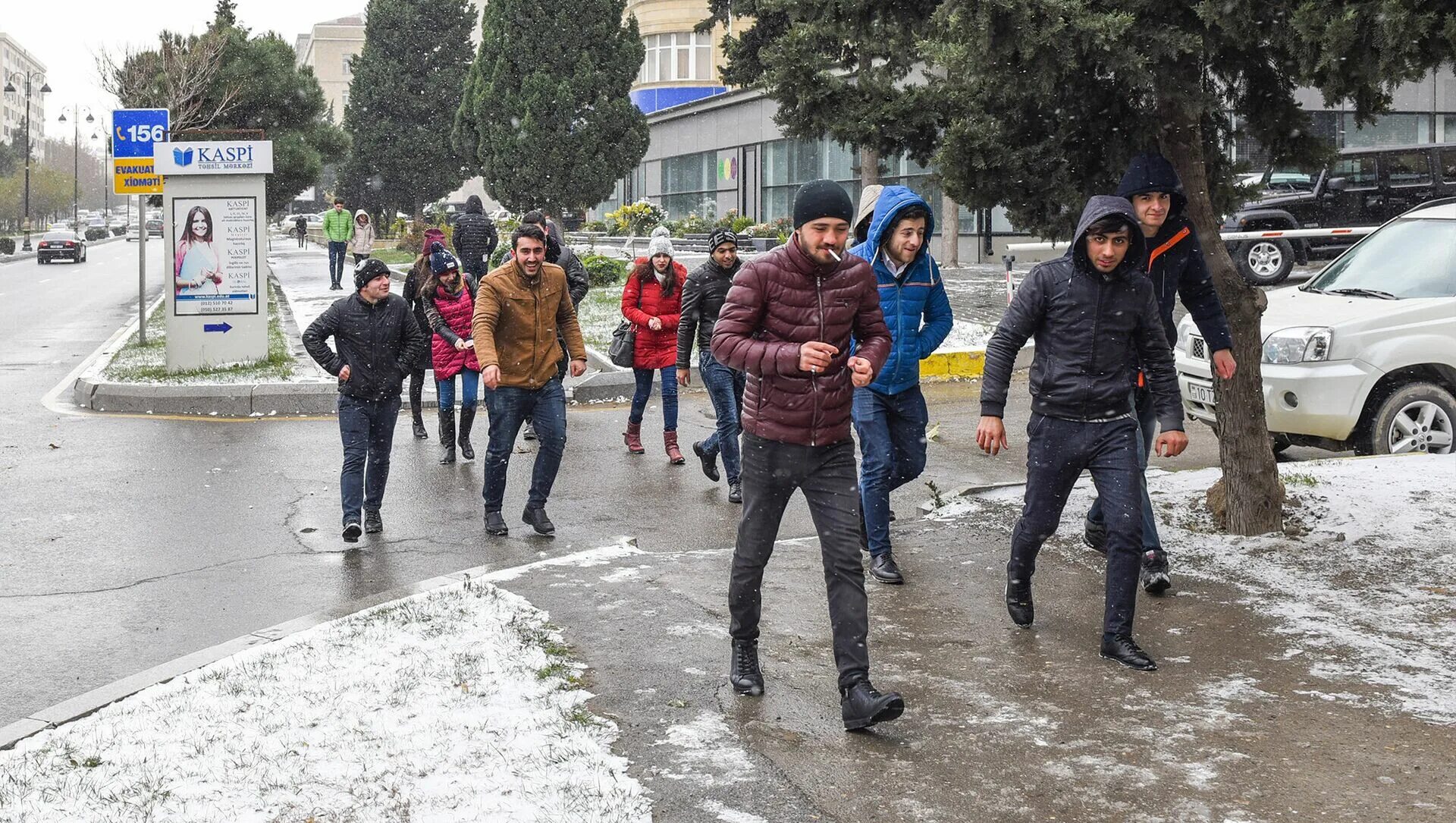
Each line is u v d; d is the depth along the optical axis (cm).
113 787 412
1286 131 740
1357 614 586
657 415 1331
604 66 3581
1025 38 586
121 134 1917
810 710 484
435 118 5809
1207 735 453
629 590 647
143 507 912
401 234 4944
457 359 1063
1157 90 645
